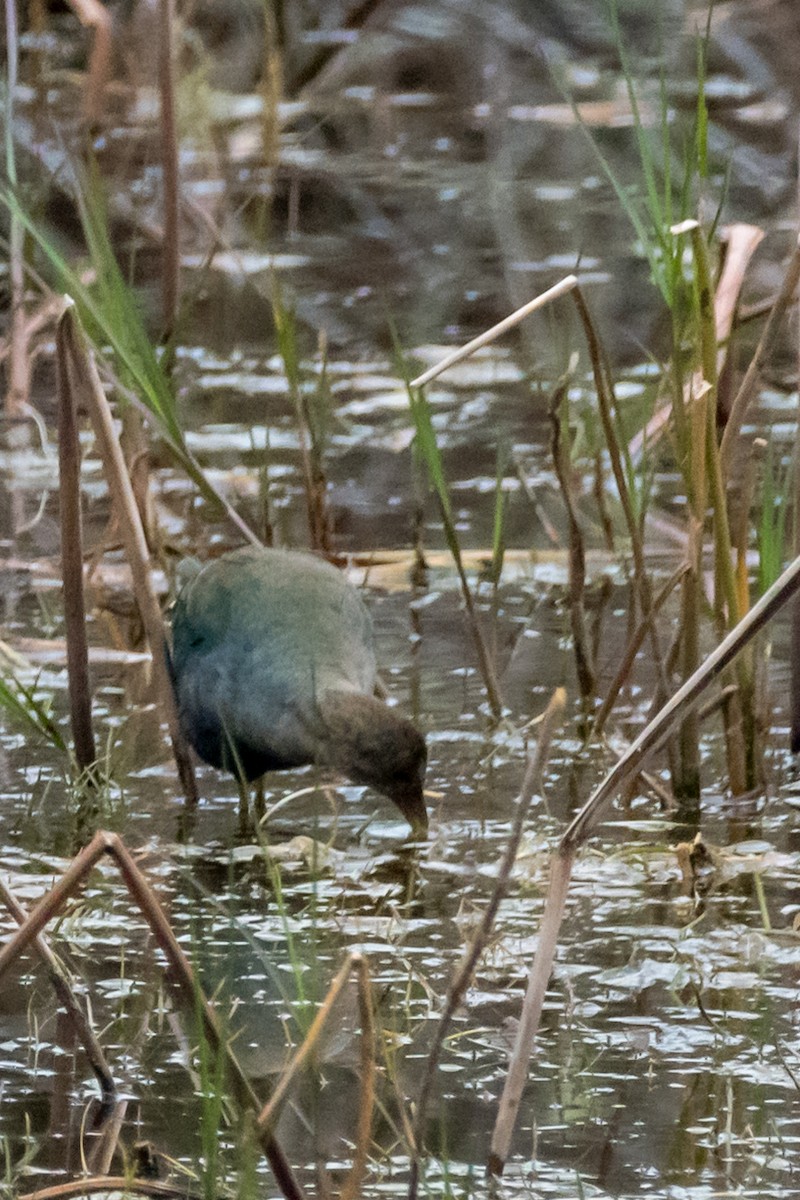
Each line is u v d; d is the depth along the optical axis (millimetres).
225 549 12117
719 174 19703
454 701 10180
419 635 11211
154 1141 5910
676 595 11609
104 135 19734
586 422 12914
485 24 23422
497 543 10562
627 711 9969
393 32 23438
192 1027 6734
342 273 18266
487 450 14148
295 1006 6234
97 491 13492
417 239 19266
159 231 17000
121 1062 6449
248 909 7805
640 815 8789
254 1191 5215
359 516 12961
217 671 8750
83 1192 5371
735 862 8172
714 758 9555
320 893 7961
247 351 16391
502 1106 5676
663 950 7316
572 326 16297
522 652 10922
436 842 8445
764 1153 5770
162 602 11281
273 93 20125
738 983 7023
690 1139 5867
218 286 17516
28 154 18656
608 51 22953
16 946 5684
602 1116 6035
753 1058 6418
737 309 10469
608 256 18484
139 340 9797
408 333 16562
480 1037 6625
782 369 15305
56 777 9320
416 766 8516
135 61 20562
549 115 21688
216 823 8773
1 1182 5633
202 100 19969
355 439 14469
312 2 23125
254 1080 6316
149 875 8156
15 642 10930
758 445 9258
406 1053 6512
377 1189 5609
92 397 9039
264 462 11578
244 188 19844
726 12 22297
